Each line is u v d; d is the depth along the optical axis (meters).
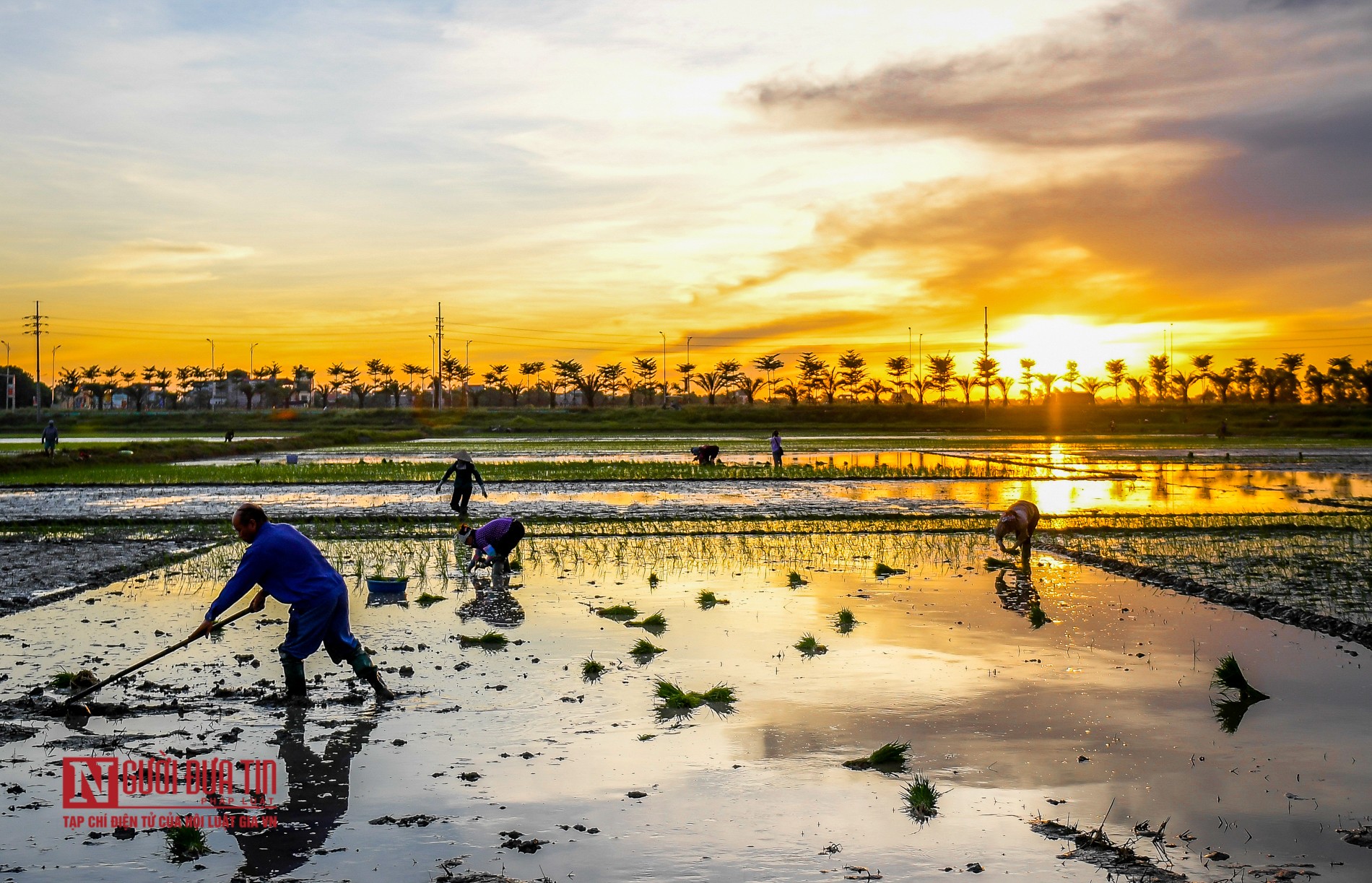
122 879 6.41
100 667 11.27
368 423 127.81
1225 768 8.26
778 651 12.03
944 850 6.78
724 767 8.27
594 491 35.56
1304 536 22.67
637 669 11.21
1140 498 33.06
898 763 8.35
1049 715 9.61
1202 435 100.06
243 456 62.09
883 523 25.41
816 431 116.69
